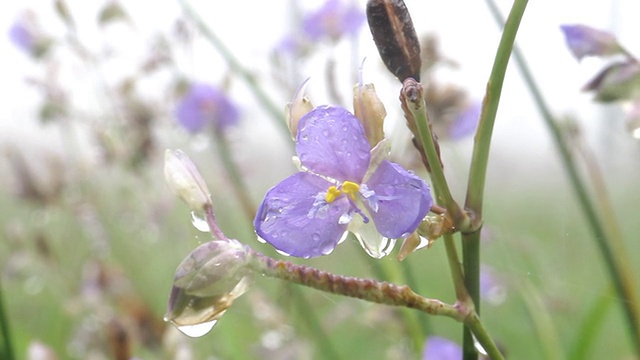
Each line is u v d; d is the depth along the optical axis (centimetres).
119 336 25
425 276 39
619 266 23
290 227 13
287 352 35
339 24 34
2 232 48
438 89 29
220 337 37
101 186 51
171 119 42
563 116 26
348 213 13
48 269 45
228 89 40
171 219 48
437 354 24
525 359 39
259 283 39
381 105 14
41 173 47
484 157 14
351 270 41
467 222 13
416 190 13
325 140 13
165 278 48
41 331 47
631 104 18
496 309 41
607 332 36
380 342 43
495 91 13
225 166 39
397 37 14
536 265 37
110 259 49
